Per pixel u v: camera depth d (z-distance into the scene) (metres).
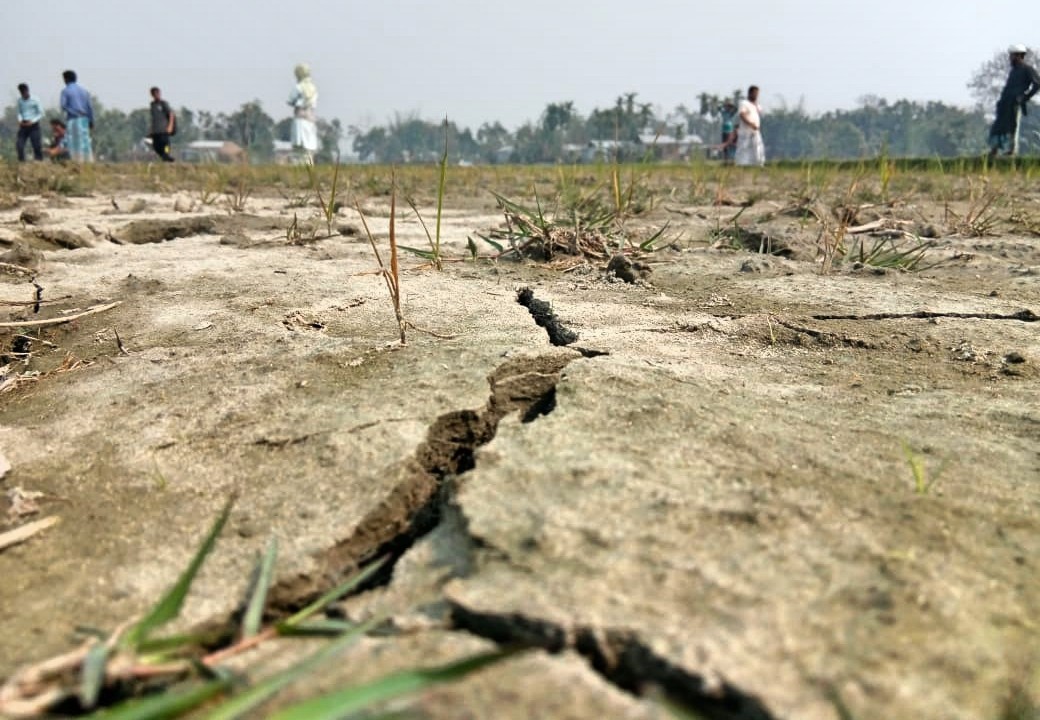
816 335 2.92
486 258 4.36
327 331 2.96
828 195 7.84
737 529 1.54
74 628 1.43
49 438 2.18
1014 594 1.37
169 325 3.12
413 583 1.47
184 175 12.24
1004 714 1.11
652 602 1.31
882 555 1.45
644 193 7.21
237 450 2.04
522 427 2.02
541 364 2.56
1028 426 2.11
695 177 8.62
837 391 2.37
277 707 1.14
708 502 1.63
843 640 1.23
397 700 1.10
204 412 2.27
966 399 2.31
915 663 1.19
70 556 1.65
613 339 2.79
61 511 1.82
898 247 4.87
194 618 1.45
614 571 1.40
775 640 1.22
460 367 2.48
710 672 1.15
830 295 3.53
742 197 8.02
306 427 2.12
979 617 1.30
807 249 4.71
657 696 1.03
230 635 1.42
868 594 1.34
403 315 3.13
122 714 1.04
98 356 2.84
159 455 2.05
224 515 1.40
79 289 3.76
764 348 2.80
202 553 1.34
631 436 1.96
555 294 3.51
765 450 1.90
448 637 1.29
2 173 10.10
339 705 0.98
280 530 1.70
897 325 3.07
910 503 1.66
